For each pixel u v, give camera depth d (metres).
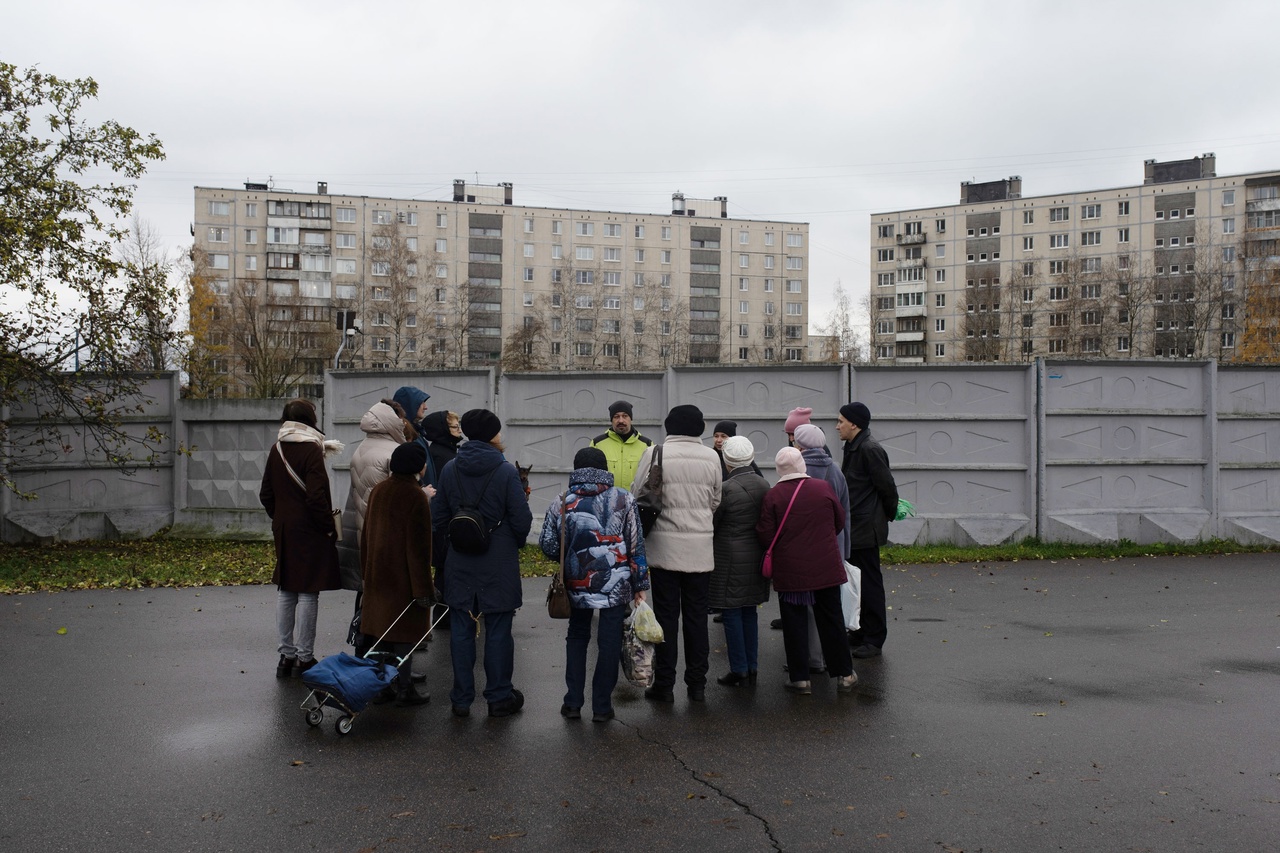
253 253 92.12
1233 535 14.56
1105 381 14.49
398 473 6.86
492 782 5.32
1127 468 14.54
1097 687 7.23
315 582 7.44
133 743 5.96
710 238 105.19
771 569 7.23
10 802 5.02
